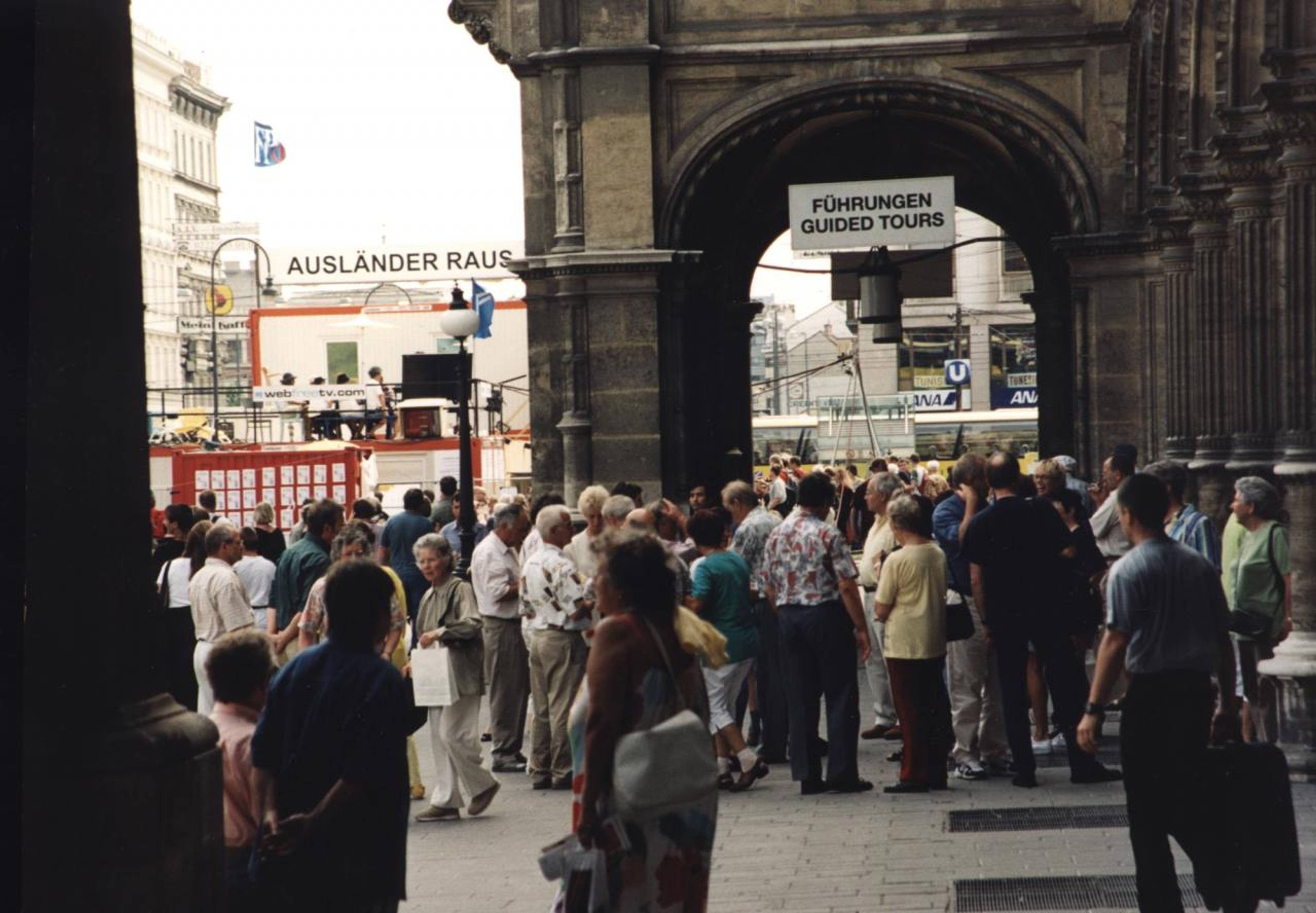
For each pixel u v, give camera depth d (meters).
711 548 12.61
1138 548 7.86
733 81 21.53
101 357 5.41
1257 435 14.44
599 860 6.08
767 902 8.83
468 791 12.20
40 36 5.12
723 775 12.66
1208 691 7.77
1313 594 11.30
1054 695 12.02
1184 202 17.33
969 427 66.56
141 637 5.58
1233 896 7.59
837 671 12.21
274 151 77.31
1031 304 27.77
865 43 21.27
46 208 5.19
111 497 5.46
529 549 14.47
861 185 20.83
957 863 9.54
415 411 40.34
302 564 14.24
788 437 67.00
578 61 21.44
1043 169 22.33
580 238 21.58
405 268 55.53
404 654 12.44
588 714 6.21
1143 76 20.33
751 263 30.45
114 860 5.37
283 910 6.49
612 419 21.59
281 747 6.57
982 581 11.93
